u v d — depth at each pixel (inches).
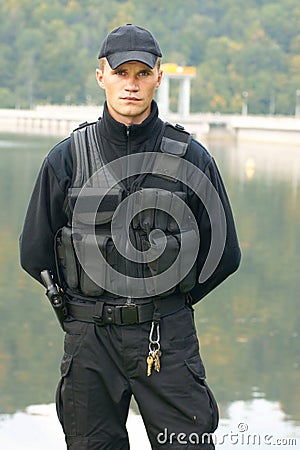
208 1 7204.7
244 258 1056.8
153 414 193.3
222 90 6136.8
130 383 194.2
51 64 6314.0
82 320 194.9
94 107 5118.1
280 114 6200.8
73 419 197.0
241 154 3294.8
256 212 1534.2
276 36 6742.1
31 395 482.0
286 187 2004.2
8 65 6378.0
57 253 199.5
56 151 196.7
